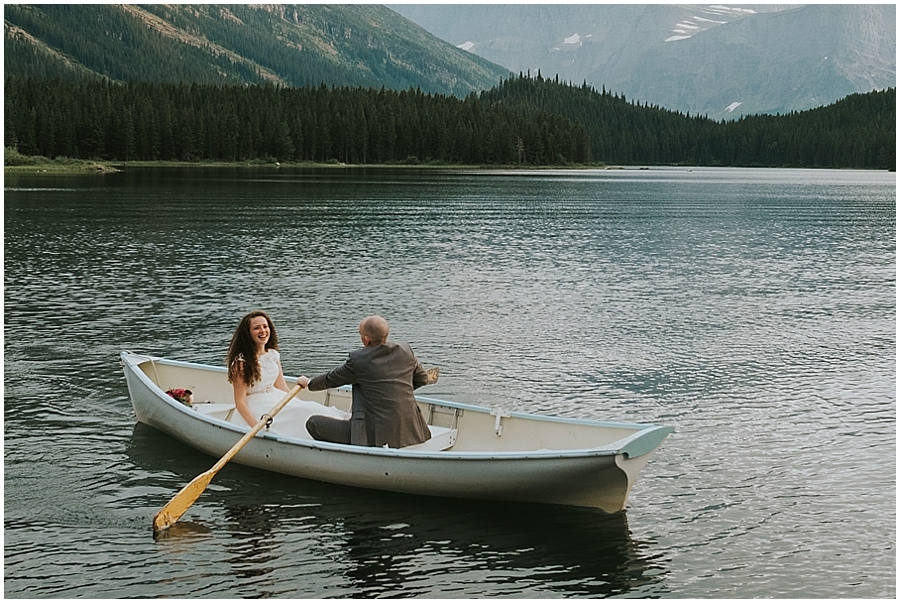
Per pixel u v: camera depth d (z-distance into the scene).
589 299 19.06
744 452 9.65
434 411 9.36
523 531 7.66
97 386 11.74
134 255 24.98
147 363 10.81
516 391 11.83
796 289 20.95
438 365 13.12
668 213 48.31
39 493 8.30
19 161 116.31
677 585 6.82
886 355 14.15
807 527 7.83
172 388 10.89
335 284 20.44
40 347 13.83
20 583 6.68
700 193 76.50
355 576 6.88
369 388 8.54
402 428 8.59
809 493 8.56
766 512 8.12
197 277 21.14
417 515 7.98
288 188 70.12
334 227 35.28
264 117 154.75
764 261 26.47
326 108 165.88
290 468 8.77
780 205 58.09
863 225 41.06
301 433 9.07
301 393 10.29
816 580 6.93
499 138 174.38
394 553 7.27
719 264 25.59
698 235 34.78
